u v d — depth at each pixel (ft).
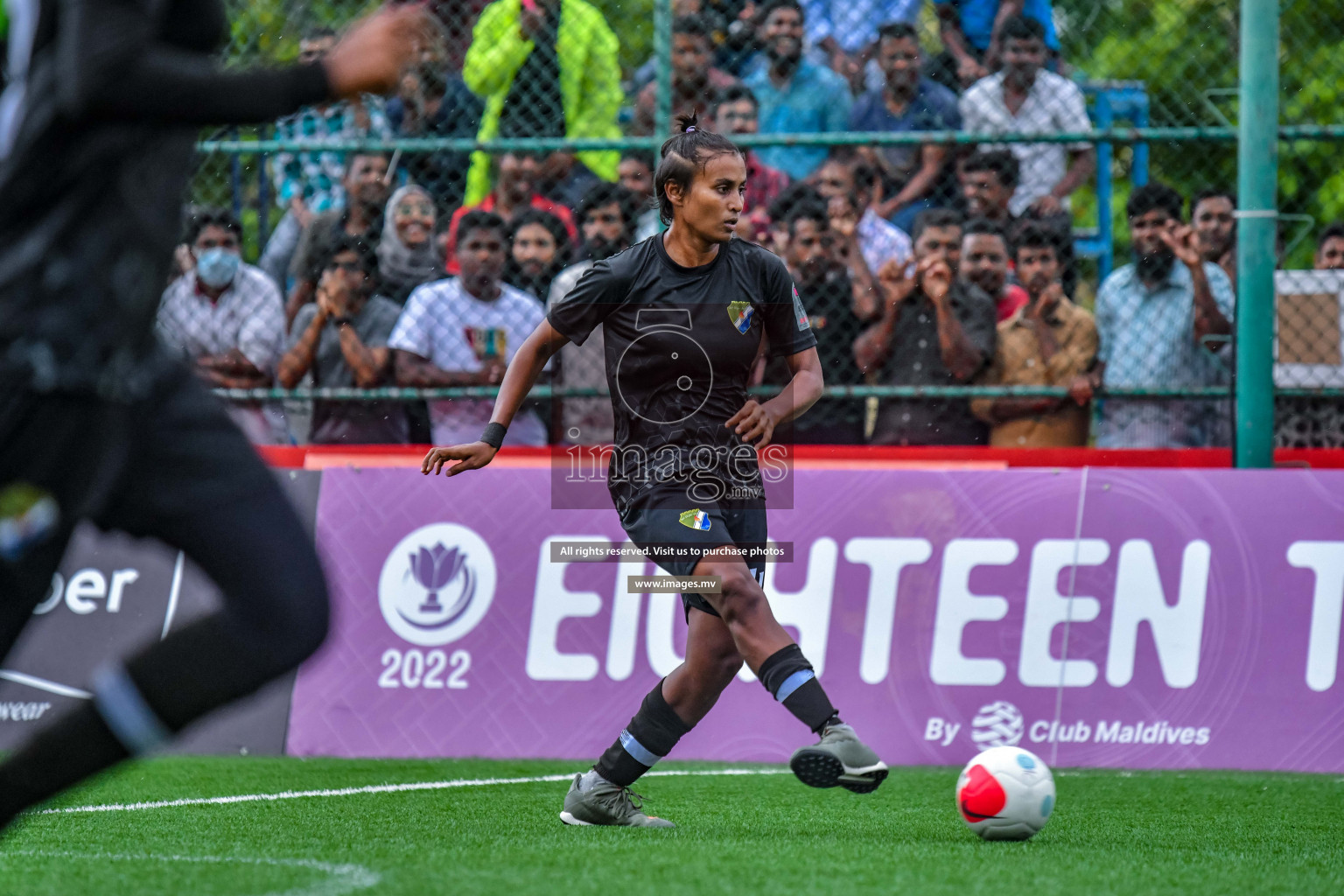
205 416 26.50
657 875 34.35
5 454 24.48
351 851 38.86
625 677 65.46
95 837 42.19
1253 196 63.21
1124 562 63.77
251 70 25.08
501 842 40.88
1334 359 69.36
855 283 71.51
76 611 67.72
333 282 72.18
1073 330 70.59
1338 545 62.54
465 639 66.74
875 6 79.66
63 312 24.56
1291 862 38.83
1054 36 80.43
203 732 66.95
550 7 76.54
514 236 73.00
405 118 76.18
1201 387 70.28
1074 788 55.98
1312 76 80.79
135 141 25.22
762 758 63.57
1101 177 83.87
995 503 65.05
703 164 41.39
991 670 63.67
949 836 42.86
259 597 26.04
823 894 31.96
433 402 71.67
